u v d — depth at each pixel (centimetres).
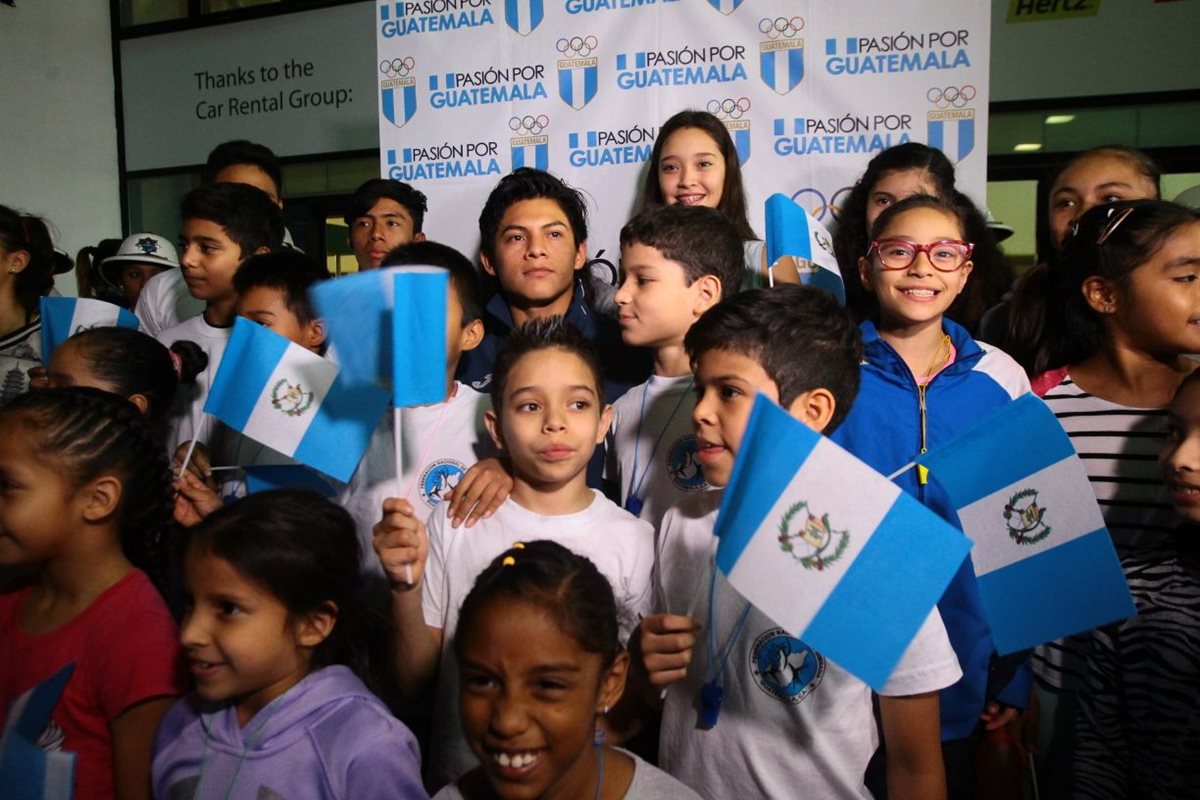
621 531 138
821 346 123
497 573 99
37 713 117
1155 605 129
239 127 509
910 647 116
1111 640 134
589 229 288
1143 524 155
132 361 173
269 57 495
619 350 212
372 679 128
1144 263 155
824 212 270
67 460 124
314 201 499
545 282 201
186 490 169
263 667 112
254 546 111
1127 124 369
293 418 149
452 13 295
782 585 97
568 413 133
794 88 270
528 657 93
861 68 264
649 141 282
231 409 151
